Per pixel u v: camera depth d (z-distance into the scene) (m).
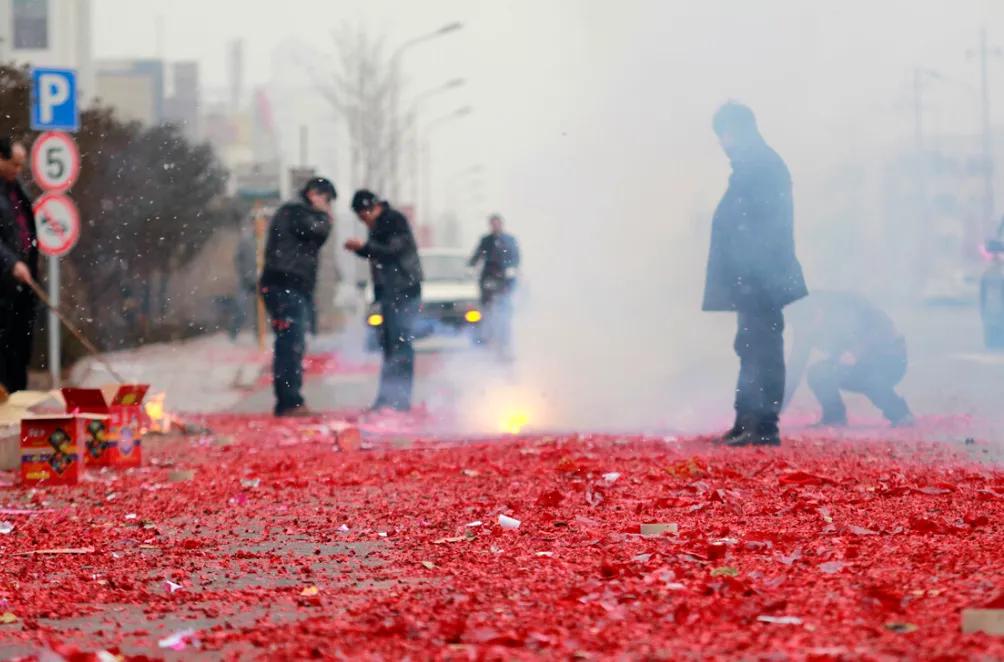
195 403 55.16
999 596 12.51
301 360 47.56
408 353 47.44
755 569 15.64
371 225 48.06
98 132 82.69
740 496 22.33
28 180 62.41
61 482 28.50
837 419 38.03
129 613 14.95
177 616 14.70
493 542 18.94
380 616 13.65
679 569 15.64
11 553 19.28
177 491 26.77
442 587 15.46
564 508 21.94
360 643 12.57
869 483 23.78
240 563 18.17
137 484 28.27
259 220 97.19
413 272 47.94
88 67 142.00
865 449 30.50
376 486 26.45
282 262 47.28
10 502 25.88
